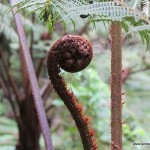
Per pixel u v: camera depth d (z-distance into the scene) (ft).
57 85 2.28
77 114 2.31
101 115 6.01
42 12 2.34
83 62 2.32
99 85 6.25
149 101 7.68
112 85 2.24
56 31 6.05
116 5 2.01
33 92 2.89
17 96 5.70
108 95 6.20
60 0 2.18
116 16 1.86
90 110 5.98
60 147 6.88
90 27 6.30
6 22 6.13
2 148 6.68
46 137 2.74
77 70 2.33
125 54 6.80
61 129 7.81
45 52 6.41
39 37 6.52
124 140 5.17
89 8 1.89
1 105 8.78
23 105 5.67
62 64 2.30
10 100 5.83
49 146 2.72
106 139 5.83
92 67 6.50
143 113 7.08
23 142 5.69
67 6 2.27
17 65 8.76
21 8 2.17
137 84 8.55
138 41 6.49
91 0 2.18
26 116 5.67
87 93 6.11
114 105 2.24
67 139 7.09
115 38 2.21
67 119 7.75
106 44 5.27
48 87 5.81
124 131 5.24
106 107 6.07
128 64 6.73
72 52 2.29
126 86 8.46
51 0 2.15
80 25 5.67
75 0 2.14
